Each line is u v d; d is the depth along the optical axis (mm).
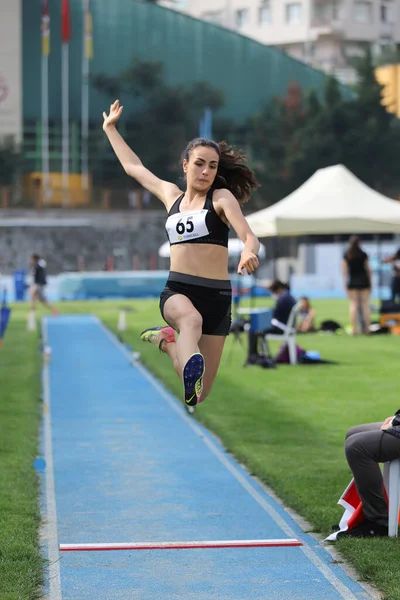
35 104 192000
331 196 46312
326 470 20875
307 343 52250
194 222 13312
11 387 34438
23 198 172875
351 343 52125
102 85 193750
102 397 32812
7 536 15930
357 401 31172
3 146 185625
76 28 193500
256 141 197500
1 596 13031
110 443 24594
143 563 14930
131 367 41719
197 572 14492
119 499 18844
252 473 21125
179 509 18109
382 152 196500
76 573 14453
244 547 15695
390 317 59469
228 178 13859
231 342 52781
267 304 88250
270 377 37469
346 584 13883
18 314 79438
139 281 107125
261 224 45781
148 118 192625
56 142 191375
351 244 56688
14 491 19031
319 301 96062
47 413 29453
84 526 16984
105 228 160750
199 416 28156
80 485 20031
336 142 194375
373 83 198125
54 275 155875
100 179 190625
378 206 45750
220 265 13453
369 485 15828
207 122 157375
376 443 15688
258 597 13383
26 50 191125
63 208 172625
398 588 13211
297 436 24953
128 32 197500
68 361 44312
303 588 13727
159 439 25156
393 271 65812
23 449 23141
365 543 15422
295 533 16531
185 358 12727
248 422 27047
